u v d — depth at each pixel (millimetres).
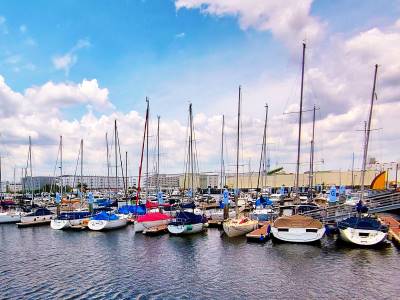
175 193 112062
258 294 23109
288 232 38344
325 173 141875
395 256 32469
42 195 107000
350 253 33781
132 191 112250
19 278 27469
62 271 29422
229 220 48031
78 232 50469
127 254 35469
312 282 25328
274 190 127125
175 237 44406
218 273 27984
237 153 54344
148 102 56312
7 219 62031
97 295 23391
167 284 25469
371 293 23031
